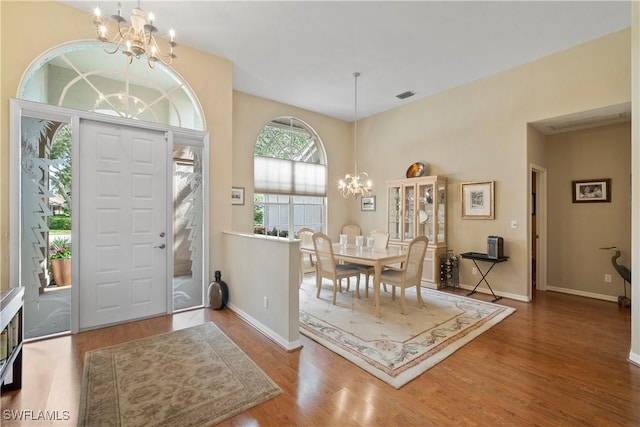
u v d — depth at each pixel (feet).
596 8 9.88
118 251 10.72
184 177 12.72
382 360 8.18
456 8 9.93
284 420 5.90
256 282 10.54
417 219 16.97
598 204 14.39
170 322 10.90
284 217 19.47
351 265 15.17
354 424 5.81
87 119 10.14
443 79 15.39
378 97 17.78
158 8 9.95
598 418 5.95
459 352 8.71
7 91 8.88
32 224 9.54
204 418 5.92
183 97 13.23
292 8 9.96
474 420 5.91
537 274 16.08
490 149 14.96
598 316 11.75
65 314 11.12
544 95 13.16
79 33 10.01
